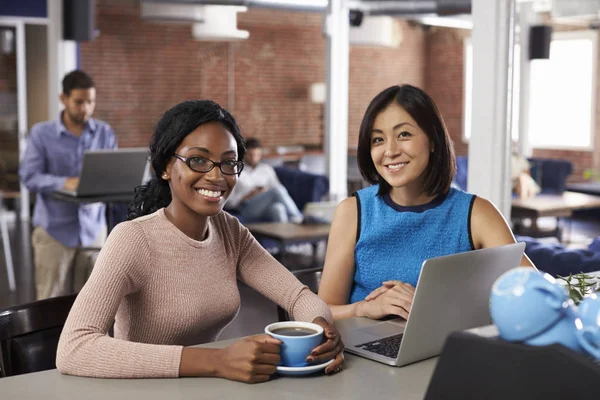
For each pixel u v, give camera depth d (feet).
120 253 5.81
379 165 7.30
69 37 24.52
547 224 25.43
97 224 15.81
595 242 13.67
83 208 15.38
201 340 6.32
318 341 5.50
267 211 23.18
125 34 34.30
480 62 12.87
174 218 6.22
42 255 15.29
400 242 7.49
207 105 6.08
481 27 12.78
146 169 15.70
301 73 38.93
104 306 5.62
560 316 3.84
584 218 26.58
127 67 34.50
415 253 7.44
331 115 24.14
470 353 3.78
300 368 5.34
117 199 15.06
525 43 23.35
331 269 7.68
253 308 17.74
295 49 38.60
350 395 5.04
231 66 37.06
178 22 24.41
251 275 6.81
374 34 25.80
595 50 25.54
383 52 40.29
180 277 6.09
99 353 5.32
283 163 35.94
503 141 12.84
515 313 3.81
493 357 3.70
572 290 5.57
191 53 36.01
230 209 24.07
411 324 5.55
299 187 25.45
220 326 6.45
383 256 7.55
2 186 29.17
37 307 6.32
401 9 22.99
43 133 15.26
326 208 21.02
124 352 5.33
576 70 25.61
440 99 40.98
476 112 13.01
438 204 7.50
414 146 7.15
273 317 17.04
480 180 13.06
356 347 6.03
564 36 24.39
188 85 36.09
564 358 3.51
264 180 24.56
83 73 15.26
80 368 5.32
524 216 23.11
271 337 5.39
